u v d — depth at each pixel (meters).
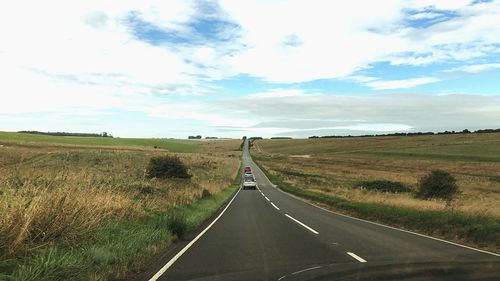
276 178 77.69
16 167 13.38
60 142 122.31
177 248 11.38
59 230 9.26
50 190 11.03
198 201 27.00
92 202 11.79
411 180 68.00
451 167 88.56
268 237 13.55
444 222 15.64
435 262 9.35
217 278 7.87
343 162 116.94
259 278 7.87
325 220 19.38
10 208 8.59
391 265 9.01
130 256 9.14
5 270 7.01
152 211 16.39
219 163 106.00
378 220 19.80
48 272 6.72
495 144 121.88
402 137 172.12
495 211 18.38
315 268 8.73
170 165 50.12
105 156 70.00
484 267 8.80
